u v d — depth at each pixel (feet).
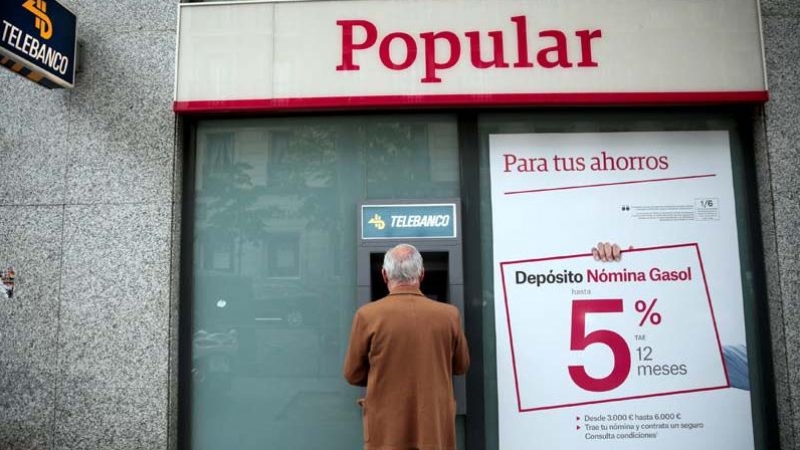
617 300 11.30
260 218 11.71
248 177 11.79
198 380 11.37
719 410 11.05
